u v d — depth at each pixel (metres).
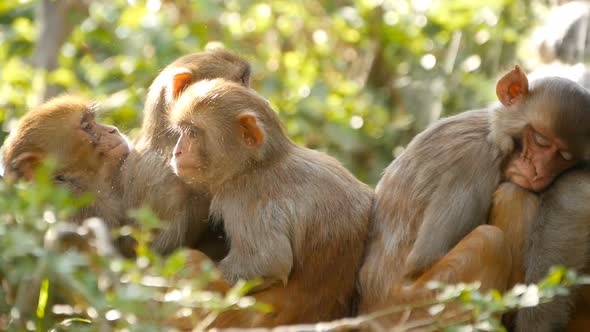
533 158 12.51
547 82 12.69
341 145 22.53
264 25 24.09
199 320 11.66
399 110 24.64
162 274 9.27
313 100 22.75
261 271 12.28
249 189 12.58
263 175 12.64
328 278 12.62
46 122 13.15
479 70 24.78
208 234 13.43
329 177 12.87
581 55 19.75
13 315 9.77
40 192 9.01
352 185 13.15
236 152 12.62
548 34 20.41
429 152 12.95
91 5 23.19
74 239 10.73
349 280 12.82
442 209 12.59
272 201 12.48
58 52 21.91
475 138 12.87
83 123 13.21
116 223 12.84
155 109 13.65
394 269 12.70
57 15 22.05
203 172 12.66
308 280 12.52
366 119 23.55
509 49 24.73
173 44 21.84
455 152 12.80
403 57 25.52
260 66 22.97
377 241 12.93
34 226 9.09
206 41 23.64
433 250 12.49
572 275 10.03
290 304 12.41
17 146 13.12
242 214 12.49
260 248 12.34
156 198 12.87
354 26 25.17
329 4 26.56
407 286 12.45
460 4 24.62
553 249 12.41
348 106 23.30
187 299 9.12
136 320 9.02
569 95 12.45
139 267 9.16
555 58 20.16
